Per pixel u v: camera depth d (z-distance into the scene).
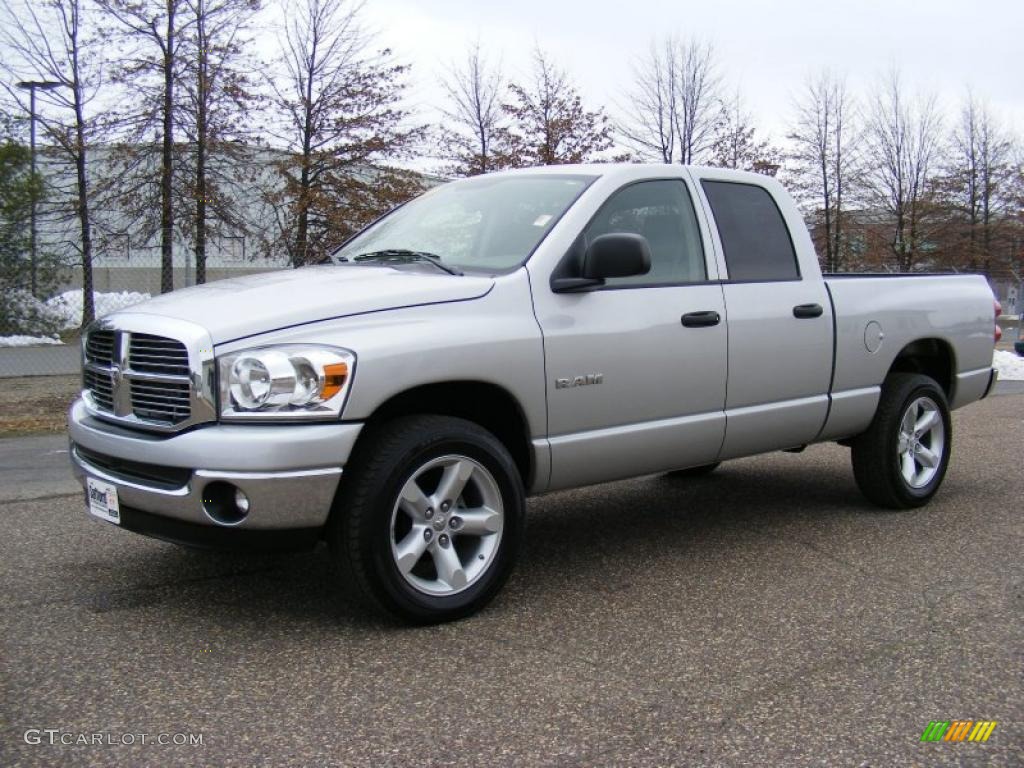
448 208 5.12
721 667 3.58
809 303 5.34
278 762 2.86
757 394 5.10
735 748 2.96
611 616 4.12
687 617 4.11
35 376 13.24
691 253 4.95
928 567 4.85
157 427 3.76
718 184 5.23
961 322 6.36
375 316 3.85
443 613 3.96
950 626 4.01
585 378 4.37
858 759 2.90
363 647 3.74
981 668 3.58
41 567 4.77
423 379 3.84
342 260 5.01
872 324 5.70
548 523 5.80
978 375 6.57
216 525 3.62
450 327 3.97
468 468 4.01
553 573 4.75
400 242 5.00
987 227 34.59
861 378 5.66
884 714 3.20
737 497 6.50
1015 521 5.79
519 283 4.24
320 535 3.83
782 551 5.14
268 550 3.70
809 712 3.21
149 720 3.12
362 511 3.73
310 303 3.82
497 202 4.90
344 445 3.65
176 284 19.41
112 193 17.36
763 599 4.36
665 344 4.64
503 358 4.08
